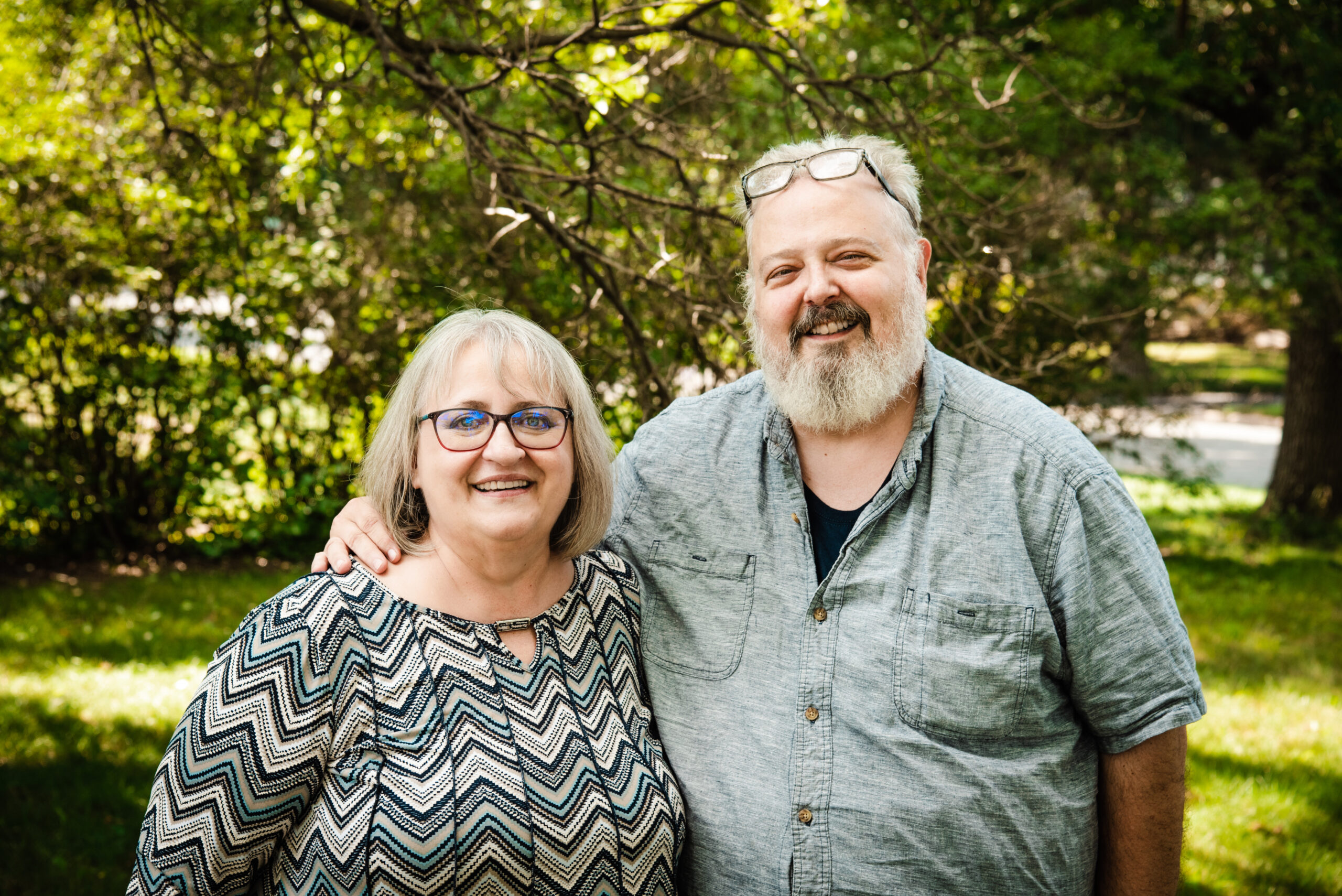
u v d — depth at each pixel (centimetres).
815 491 178
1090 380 744
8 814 348
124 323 647
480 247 562
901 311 170
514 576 163
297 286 642
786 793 164
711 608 176
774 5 433
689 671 175
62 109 579
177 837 141
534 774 150
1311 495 959
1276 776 417
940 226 406
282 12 448
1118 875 167
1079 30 729
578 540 172
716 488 183
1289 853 354
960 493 166
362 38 403
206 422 666
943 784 158
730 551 178
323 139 426
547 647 163
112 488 678
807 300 169
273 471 704
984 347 386
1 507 657
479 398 158
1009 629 158
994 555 161
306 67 408
